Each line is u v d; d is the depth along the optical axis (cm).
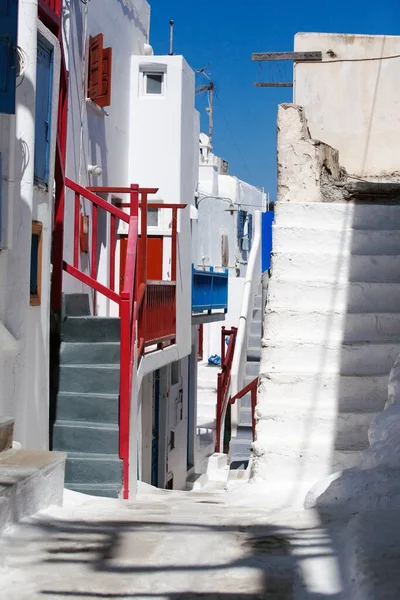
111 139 1308
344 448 662
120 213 948
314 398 696
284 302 772
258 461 659
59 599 354
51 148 819
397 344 725
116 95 1329
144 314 1018
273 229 823
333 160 938
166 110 1401
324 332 748
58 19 855
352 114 1067
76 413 872
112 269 984
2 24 616
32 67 715
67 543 448
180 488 1623
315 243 816
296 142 902
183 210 1423
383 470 534
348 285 773
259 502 608
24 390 709
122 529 487
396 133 1061
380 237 814
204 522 509
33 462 556
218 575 379
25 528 484
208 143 3003
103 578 381
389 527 409
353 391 696
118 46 1331
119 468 828
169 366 1495
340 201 894
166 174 1401
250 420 1569
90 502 646
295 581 366
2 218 668
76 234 960
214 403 2162
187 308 1441
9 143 675
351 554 373
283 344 729
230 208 2777
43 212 798
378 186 889
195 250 1867
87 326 925
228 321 2612
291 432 673
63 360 911
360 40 1069
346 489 531
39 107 786
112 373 886
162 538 457
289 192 897
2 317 683
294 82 1074
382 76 1064
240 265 3091
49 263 816
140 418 1253
